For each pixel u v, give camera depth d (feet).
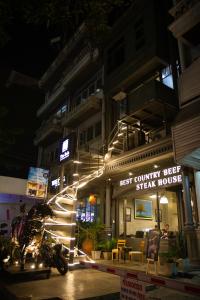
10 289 20.99
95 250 40.81
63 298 18.22
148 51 45.68
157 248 25.27
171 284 11.05
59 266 26.71
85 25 15.89
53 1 13.66
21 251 27.12
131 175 42.22
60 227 33.88
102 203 48.67
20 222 30.12
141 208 48.24
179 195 38.19
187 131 29.84
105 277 25.62
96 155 47.19
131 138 45.70
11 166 83.56
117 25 55.06
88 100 58.39
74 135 54.44
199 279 23.49
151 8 47.70
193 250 29.25
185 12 36.09
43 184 55.52
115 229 44.24
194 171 32.35
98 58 61.16
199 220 30.55
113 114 53.42
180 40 38.01
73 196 35.65
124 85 51.16
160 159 36.42
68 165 50.90
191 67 34.40
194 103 32.30
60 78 85.10
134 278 12.59
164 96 38.68
